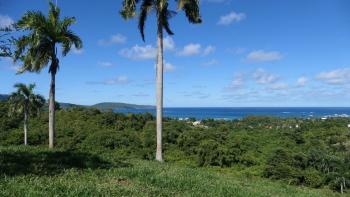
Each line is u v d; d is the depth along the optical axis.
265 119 123.12
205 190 12.55
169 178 13.27
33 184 9.84
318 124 104.62
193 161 46.94
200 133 56.62
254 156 53.28
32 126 52.34
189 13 21.09
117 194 10.01
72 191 9.52
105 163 15.35
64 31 22.73
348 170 53.41
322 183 51.31
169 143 54.56
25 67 22.22
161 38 21.31
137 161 18.19
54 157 14.93
